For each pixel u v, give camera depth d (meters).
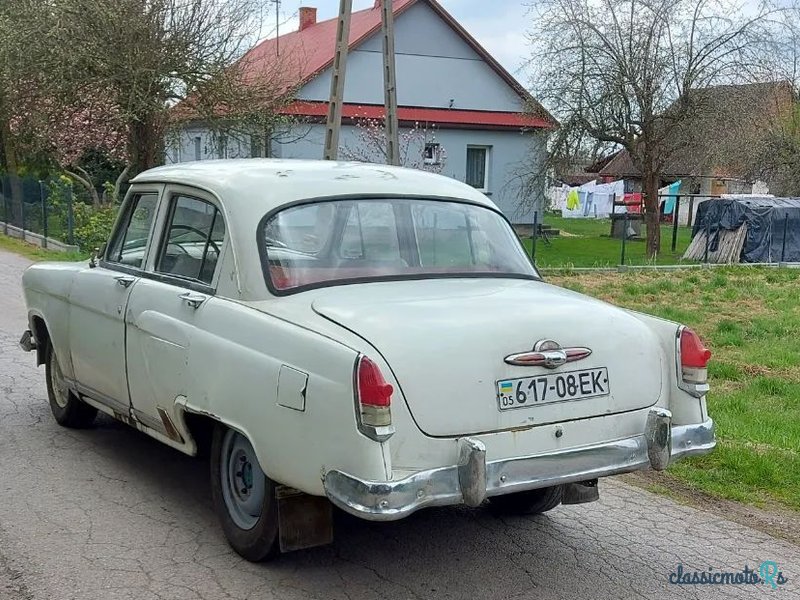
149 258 5.03
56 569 4.12
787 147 29.81
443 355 3.58
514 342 3.74
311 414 3.54
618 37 23.83
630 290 16.30
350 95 29.33
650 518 5.07
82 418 6.30
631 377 4.04
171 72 20.62
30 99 21.34
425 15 30.39
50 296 6.02
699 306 14.90
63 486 5.24
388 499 3.33
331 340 3.57
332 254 4.35
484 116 31.44
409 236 4.60
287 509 3.97
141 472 5.52
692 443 4.15
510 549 4.54
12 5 21.06
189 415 4.46
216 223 4.50
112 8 19.86
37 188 23.11
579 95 24.02
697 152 24.47
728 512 5.21
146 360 4.70
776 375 9.48
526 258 5.00
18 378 7.86
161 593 3.91
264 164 4.88
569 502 4.77
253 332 3.93
